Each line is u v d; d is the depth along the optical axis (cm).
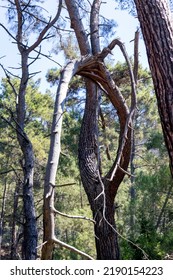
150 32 274
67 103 981
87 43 484
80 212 1073
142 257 574
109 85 351
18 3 550
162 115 263
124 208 882
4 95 1136
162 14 274
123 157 396
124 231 870
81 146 477
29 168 503
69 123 1094
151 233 632
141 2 281
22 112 528
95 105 483
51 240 190
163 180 768
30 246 464
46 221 191
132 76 293
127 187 1129
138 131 1373
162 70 264
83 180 457
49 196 191
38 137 1346
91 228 1088
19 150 1308
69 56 753
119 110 372
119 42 298
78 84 869
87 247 977
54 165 199
